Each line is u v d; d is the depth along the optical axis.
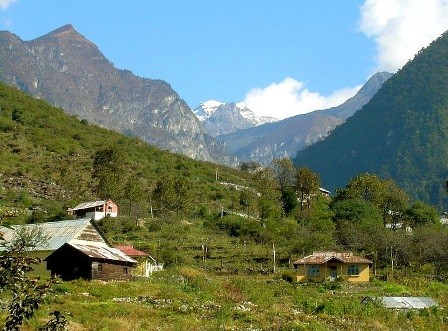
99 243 78.06
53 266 70.88
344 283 90.00
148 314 46.81
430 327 54.19
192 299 57.03
